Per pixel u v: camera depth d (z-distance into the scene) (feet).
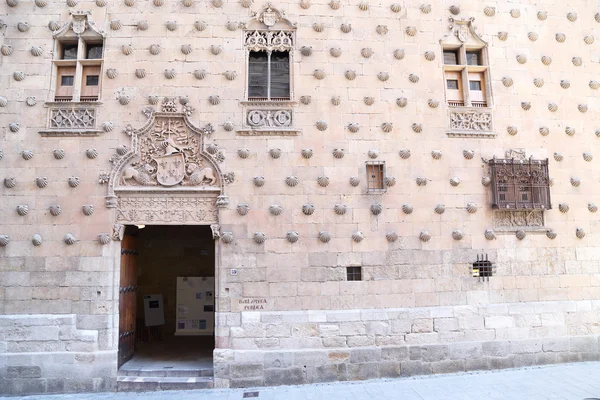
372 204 38.29
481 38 41.91
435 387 33.06
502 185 39.68
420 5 41.63
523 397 30.14
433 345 36.94
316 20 40.27
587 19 44.19
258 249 36.86
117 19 38.99
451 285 38.17
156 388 34.60
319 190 38.06
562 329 38.96
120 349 37.24
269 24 39.70
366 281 37.32
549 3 43.78
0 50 37.99
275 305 36.32
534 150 41.16
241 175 37.68
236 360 35.27
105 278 35.78
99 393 34.22
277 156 37.99
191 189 37.04
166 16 39.29
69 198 36.60
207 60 38.93
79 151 37.24
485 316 38.04
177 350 44.75
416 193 39.01
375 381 35.35
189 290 53.47
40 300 35.42
